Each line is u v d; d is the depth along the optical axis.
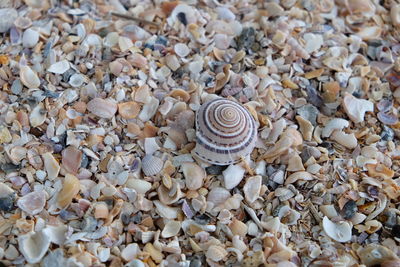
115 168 0.57
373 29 0.66
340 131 0.59
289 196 0.57
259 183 0.57
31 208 0.55
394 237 0.56
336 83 0.62
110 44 0.62
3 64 0.60
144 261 0.54
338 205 0.57
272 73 0.62
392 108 0.61
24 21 0.63
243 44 0.64
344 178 0.58
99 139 0.58
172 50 0.62
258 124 0.59
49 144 0.57
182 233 0.56
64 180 0.56
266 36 0.64
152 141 0.58
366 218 0.57
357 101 0.61
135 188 0.56
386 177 0.58
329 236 0.56
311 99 0.61
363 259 0.55
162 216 0.56
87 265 0.53
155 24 0.64
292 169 0.58
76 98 0.59
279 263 0.54
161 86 0.61
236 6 0.67
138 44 0.63
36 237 0.54
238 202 0.56
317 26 0.65
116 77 0.60
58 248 0.54
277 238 0.55
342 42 0.65
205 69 0.62
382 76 0.63
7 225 0.54
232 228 0.56
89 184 0.56
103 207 0.55
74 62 0.61
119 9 0.65
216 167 0.57
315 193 0.57
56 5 0.65
